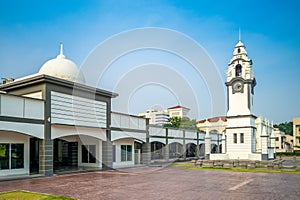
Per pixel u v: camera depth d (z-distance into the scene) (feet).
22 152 58.29
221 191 38.09
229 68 100.17
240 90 97.50
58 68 68.13
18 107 53.98
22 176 53.06
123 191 38.17
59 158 80.94
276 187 41.70
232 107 98.53
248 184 44.73
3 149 54.80
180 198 33.32
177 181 48.42
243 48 98.99
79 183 46.21
